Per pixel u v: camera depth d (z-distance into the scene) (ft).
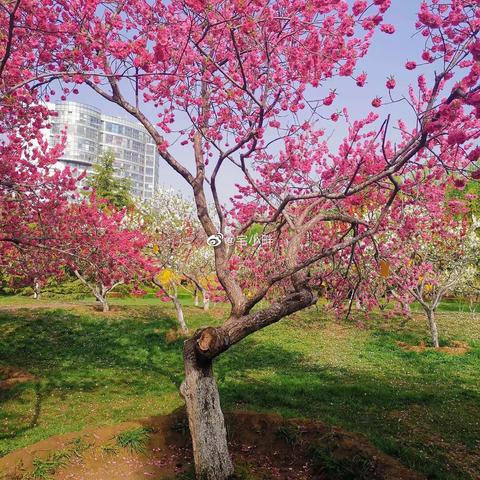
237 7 20.36
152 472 20.07
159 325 61.46
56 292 97.25
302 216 25.49
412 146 19.11
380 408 30.40
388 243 46.14
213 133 27.78
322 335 59.00
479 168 15.38
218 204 24.11
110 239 40.34
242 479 19.31
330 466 19.77
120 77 22.94
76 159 277.64
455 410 30.19
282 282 37.60
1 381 37.83
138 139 322.75
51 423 28.02
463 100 14.82
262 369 42.45
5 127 31.17
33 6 22.85
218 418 19.70
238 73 25.80
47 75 21.33
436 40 16.71
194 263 71.15
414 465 21.62
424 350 50.34
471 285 61.31
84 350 50.49
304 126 25.25
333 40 22.26
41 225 36.42
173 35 25.12
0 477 19.15
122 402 32.53
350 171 29.01
